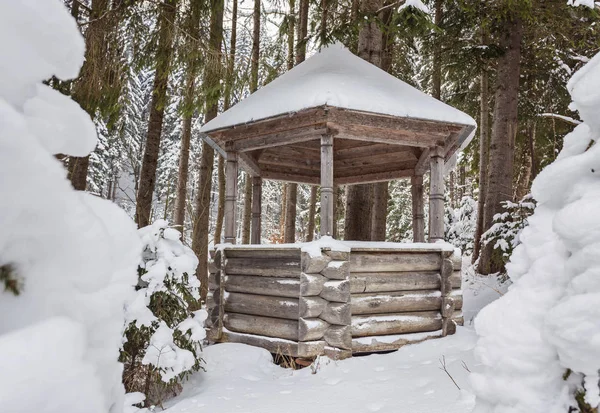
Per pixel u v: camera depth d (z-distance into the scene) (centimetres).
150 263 442
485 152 1201
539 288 153
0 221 56
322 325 502
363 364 470
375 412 334
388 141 576
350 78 588
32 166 56
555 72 1025
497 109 970
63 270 63
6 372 51
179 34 587
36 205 58
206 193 902
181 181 970
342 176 842
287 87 595
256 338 553
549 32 938
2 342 54
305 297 500
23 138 55
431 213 607
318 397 381
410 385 385
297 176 809
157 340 406
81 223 65
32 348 54
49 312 61
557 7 866
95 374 65
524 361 146
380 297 540
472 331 573
